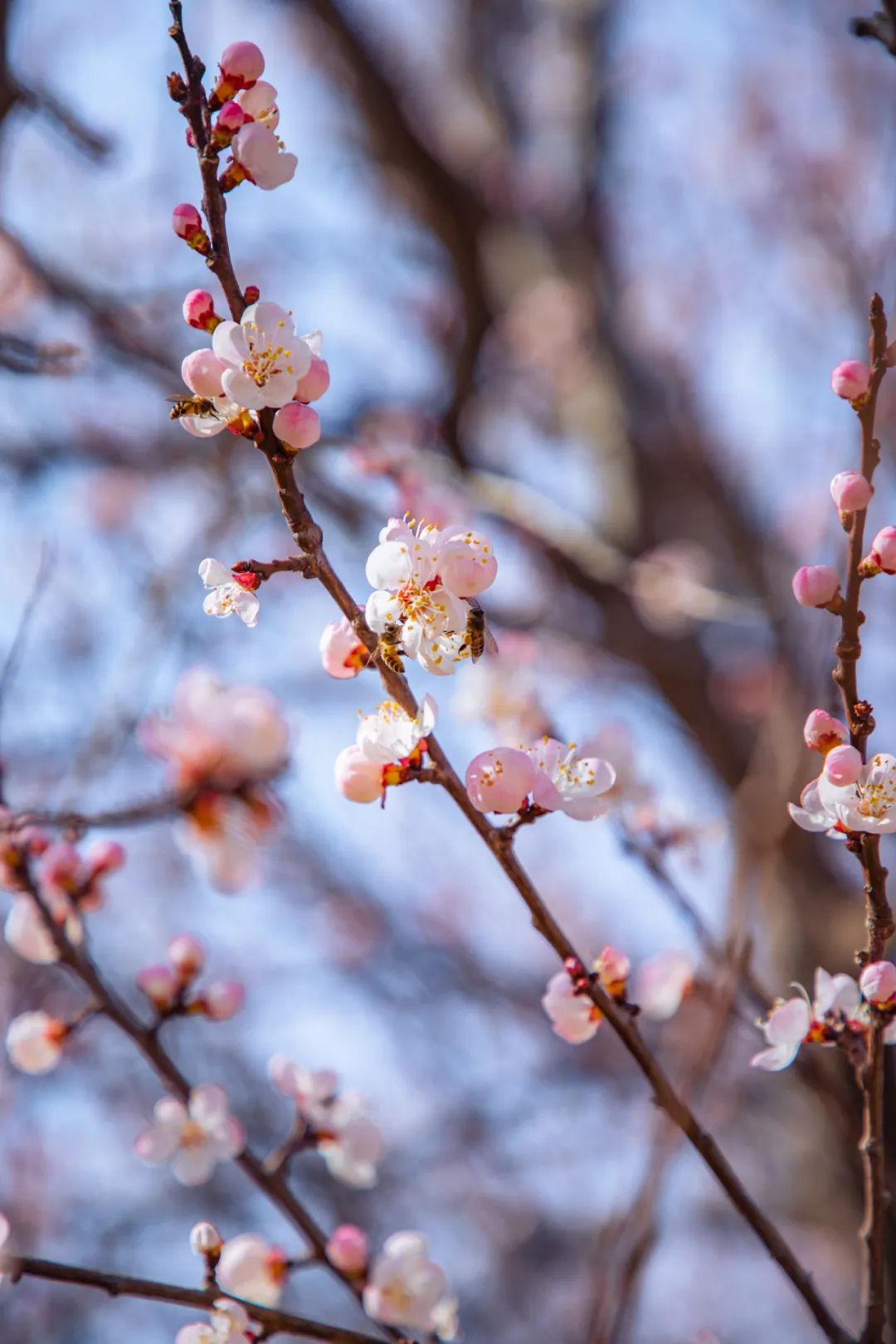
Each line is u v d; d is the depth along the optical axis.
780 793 3.67
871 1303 2.43
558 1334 8.70
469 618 2.48
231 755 3.99
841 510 2.19
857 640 2.19
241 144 2.20
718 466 9.43
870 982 2.24
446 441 7.52
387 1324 2.94
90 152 4.48
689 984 3.27
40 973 6.18
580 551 6.36
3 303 5.98
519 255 9.08
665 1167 2.63
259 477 6.32
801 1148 7.12
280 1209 3.12
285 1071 3.22
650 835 3.96
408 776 2.25
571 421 8.80
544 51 9.68
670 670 7.51
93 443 7.49
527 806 2.28
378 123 8.30
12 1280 2.47
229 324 2.08
